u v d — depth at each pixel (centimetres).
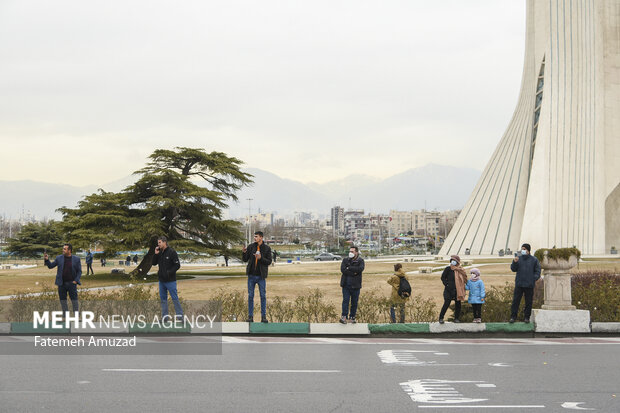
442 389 965
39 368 1121
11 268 7538
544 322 1706
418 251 13375
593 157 8025
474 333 1700
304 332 1683
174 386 970
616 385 1003
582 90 7975
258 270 1694
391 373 1095
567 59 7938
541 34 8100
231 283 4131
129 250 4847
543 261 1762
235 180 5409
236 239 5316
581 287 2108
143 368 1126
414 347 1454
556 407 855
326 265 7038
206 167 5391
